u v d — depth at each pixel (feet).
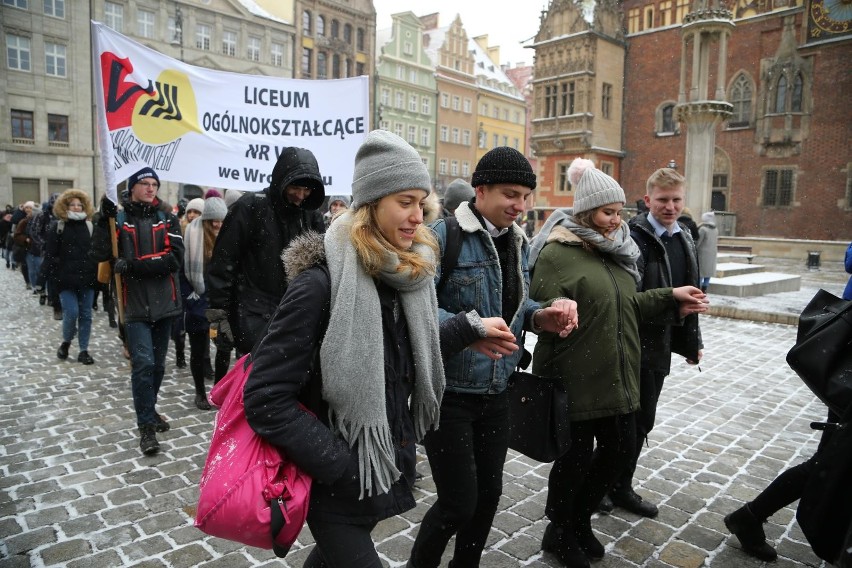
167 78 16.10
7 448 14.42
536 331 8.56
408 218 5.61
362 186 5.57
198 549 10.15
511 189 7.88
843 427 7.18
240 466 5.35
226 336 12.64
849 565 6.42
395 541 10.59
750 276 52.37
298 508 5.26
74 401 18.02
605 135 109.81
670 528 11.23
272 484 5.28
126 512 11.36
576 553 9.70
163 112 16.11
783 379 22.35
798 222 95.91
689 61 104.42
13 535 10.46
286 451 5.32
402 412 5.96
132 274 14.25
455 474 7.52
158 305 14.56
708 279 40.14
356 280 5.48
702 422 17.38
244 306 12.60
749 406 18.97
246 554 10.04
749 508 10.19
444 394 7.61
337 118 17.88
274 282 12.60
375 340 5.50
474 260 7.87
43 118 115.65
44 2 113.60
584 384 9.08
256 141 17.37
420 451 15.21
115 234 14.32
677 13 105.29
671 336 11.39
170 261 14.56
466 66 202.59
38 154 115.24
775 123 96.78
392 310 5.87
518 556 10.15
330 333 5.38
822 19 91.71
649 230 11.39
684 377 22.57
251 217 12.41
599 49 107.24
